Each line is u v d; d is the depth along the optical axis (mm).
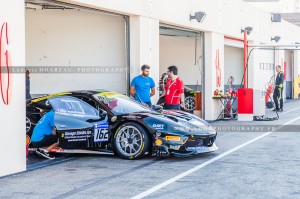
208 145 8398
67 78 12367
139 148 8086
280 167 7426
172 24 13492
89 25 12039
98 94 8578
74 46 12219
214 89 16078
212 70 15930
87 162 8008
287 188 5977
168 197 5523
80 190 5914
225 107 16375
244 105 15539
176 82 10891
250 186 6090
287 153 8836
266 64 23500
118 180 6512
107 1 10070
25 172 7184
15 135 7125
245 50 15891
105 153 8312
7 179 6656
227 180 6465
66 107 8430
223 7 16938
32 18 12281
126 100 8844
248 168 7344
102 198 5492
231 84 17906
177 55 19438
